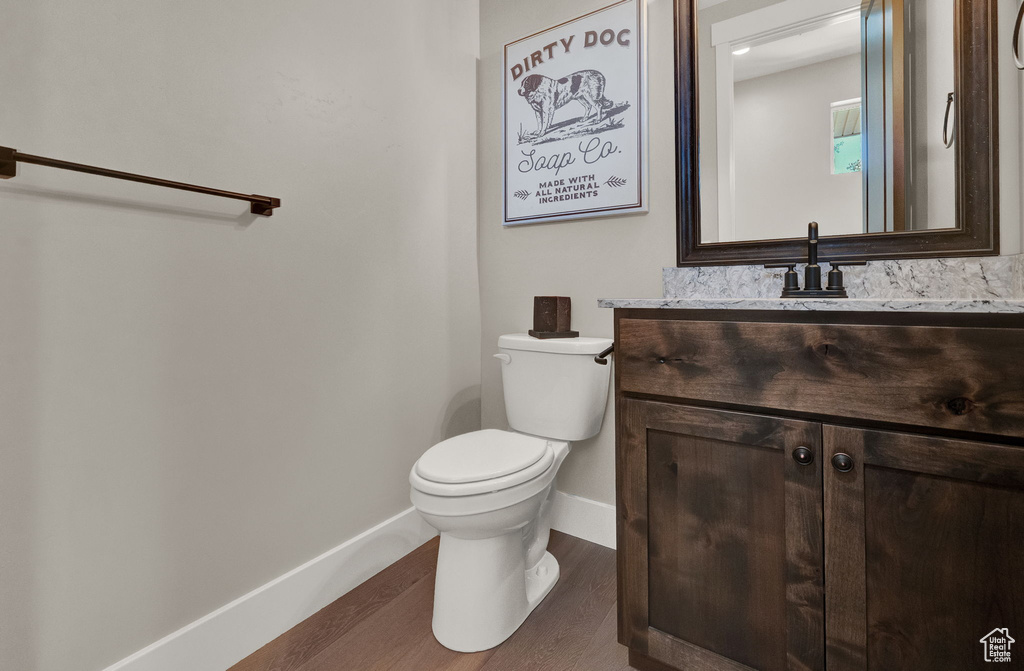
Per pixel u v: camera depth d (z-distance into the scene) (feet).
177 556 3.53
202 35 3.64
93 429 3.11
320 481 4.56
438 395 5.91
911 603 2.54
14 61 2.77
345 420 4.79
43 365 2.89
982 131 3.54
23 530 2.83
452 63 6.06
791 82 4.39
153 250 3.38
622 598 3.53
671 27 5.01
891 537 2.57
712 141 4.74
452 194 6.08
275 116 4.14
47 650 2.93
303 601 4.36
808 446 2.77
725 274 4.58
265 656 3.90
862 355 2.61
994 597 2.34
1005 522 2.30
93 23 3.07
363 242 4.95
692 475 3.21
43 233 2.89
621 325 3.47
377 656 3.88
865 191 4.08
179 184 3.25
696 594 3.22
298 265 4.34
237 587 3.91
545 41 5.83
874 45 4.03
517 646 3.97
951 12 3.68
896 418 2.53
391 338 5.29
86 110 3.05
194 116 3.59
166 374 3.46
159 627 3.43
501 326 6.37
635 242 5.28
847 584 2.70
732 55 4.65
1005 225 3.45
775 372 2.87
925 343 2.45
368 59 4.98
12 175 2.67
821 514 2.76
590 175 5.49
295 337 4.33
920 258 3.79
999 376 2.28
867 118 4.07
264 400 4.09
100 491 3.14
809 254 3.86
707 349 3.10
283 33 4.19
